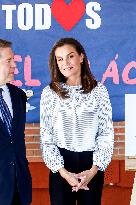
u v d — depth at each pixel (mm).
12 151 2791
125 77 3959
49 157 2889
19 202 2881
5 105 2807
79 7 3928
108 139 2912
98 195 2910
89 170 2854
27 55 3955
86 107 2883
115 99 3963
